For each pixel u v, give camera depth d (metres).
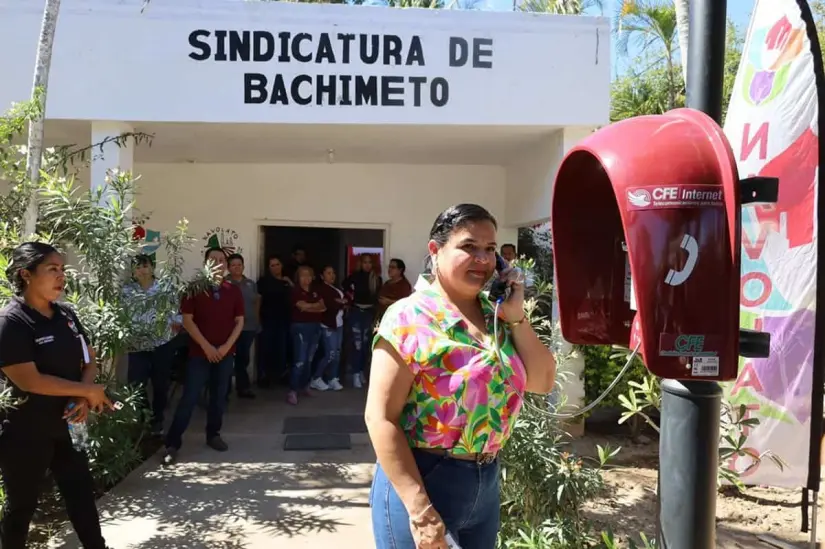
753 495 4.57
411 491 1.81
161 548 3.67
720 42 2.15
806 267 4.04
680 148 1.87
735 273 1.81
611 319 2.59
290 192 8.28
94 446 4.38
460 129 5.89
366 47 5.58
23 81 5.34
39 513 4.16
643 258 1.84
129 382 5.23
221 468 5.02
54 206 4.32
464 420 1.91
